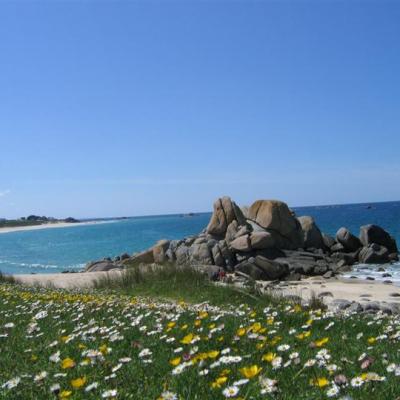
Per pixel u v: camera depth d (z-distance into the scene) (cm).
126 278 2177
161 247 4262
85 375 518
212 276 2794
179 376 492
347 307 1828
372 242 4328
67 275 3350
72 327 850
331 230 8638
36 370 568
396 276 3234
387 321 969
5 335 745
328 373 484
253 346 626
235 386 419
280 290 2461
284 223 4125
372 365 507
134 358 589
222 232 4134
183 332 741
